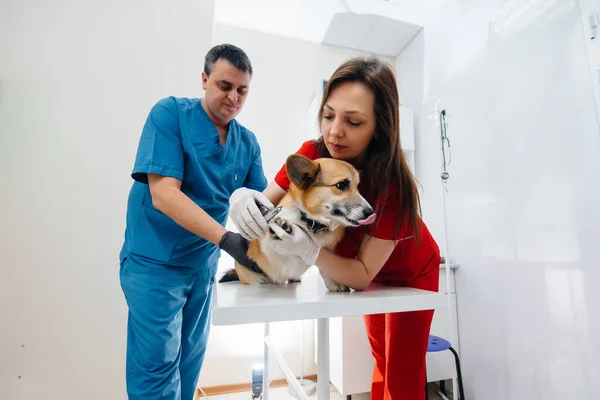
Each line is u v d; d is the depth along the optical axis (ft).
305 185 2.69
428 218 7.76
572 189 4.64
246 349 7.06
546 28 5.10
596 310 4.29
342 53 8.99
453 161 7.04
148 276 3.72
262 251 2.65
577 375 4.49
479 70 6.44
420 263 3.58
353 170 2.75
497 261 5.84
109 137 5.62
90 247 5.39
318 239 2.68
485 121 6.24
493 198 5.98
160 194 3.23
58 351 5.15
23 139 5.25
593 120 4.40
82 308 5.28
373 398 4.14
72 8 5.66
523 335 5.31
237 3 7.36
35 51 5.42
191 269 4.09
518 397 5.34
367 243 2.76
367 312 2.16
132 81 5.81
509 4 5.82
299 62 8.54
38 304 5.12
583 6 4.56
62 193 5.33
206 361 6.82
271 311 1.94
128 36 5.87
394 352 3.42
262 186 4.93
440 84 7.59
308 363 7.40
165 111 3.74
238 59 3.79
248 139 4.72
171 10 6.13
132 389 3.53
